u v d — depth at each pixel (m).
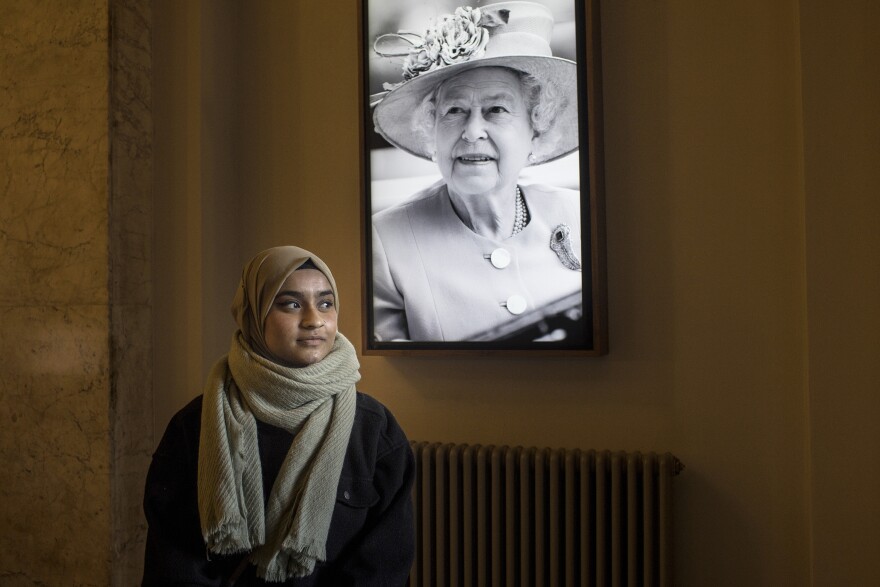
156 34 2.90
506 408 2.61
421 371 2.73
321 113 2.93
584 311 2.38
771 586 2.26
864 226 2.05
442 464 2.47
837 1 2.10
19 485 2.78
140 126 2.84
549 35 2.46
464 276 2.56
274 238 2.98
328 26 2.94
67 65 2.77
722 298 2.34
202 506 1.28
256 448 1.34
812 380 2.08
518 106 2.50
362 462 1.43
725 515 2.32
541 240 2.45
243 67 3.05
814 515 2.08
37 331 2.77
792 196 2.26
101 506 2.64
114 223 2.70
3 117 2.87
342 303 2.87
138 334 2.79
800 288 2.24
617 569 2.22
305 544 1.26
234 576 1.35
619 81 2.48
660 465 2.21
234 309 1.44
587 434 2.49
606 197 2.49
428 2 2.64
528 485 2.34
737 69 2.35
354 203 2.87
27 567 2.75
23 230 2.81
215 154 2.90
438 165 2.61
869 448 2.03
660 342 2.41
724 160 2.35
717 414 2.33
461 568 2.47
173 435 1.43
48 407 2.74
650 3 2.45
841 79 2.09
